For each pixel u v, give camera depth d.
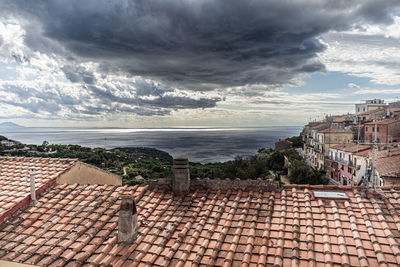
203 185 11.55
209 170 77.38
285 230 8.84
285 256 7.88
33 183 11.27
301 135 117.06
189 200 10.91
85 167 14.59
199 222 9.65
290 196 10.56
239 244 8.48
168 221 9.90
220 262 7.93
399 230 8.42
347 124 84.62
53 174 13.10
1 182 12.90
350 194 10.36
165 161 103.50
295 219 9.21
